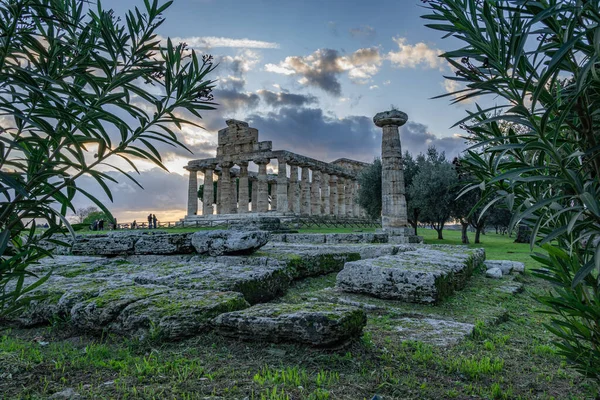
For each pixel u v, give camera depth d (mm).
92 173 2234
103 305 4812
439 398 3174
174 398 2922
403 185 18625
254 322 4211
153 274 6965
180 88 2465
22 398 2965
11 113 1750
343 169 53469
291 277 8633
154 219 42469
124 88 2307
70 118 2141
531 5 1726
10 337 4891
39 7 2094
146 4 2338
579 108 1875
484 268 11781
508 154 2430
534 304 7953
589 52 1771
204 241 9539
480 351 4543
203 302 4832
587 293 2205
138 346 4238
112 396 2961
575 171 1880
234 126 46250
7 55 1921
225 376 3383
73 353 4070
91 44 2221
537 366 4203
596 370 2355
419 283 6910
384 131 18922
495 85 1931
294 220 38062
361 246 12398
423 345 4578
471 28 1984
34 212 2125
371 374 3553
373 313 6383
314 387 3189
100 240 10711
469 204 27094
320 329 3926
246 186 45094
